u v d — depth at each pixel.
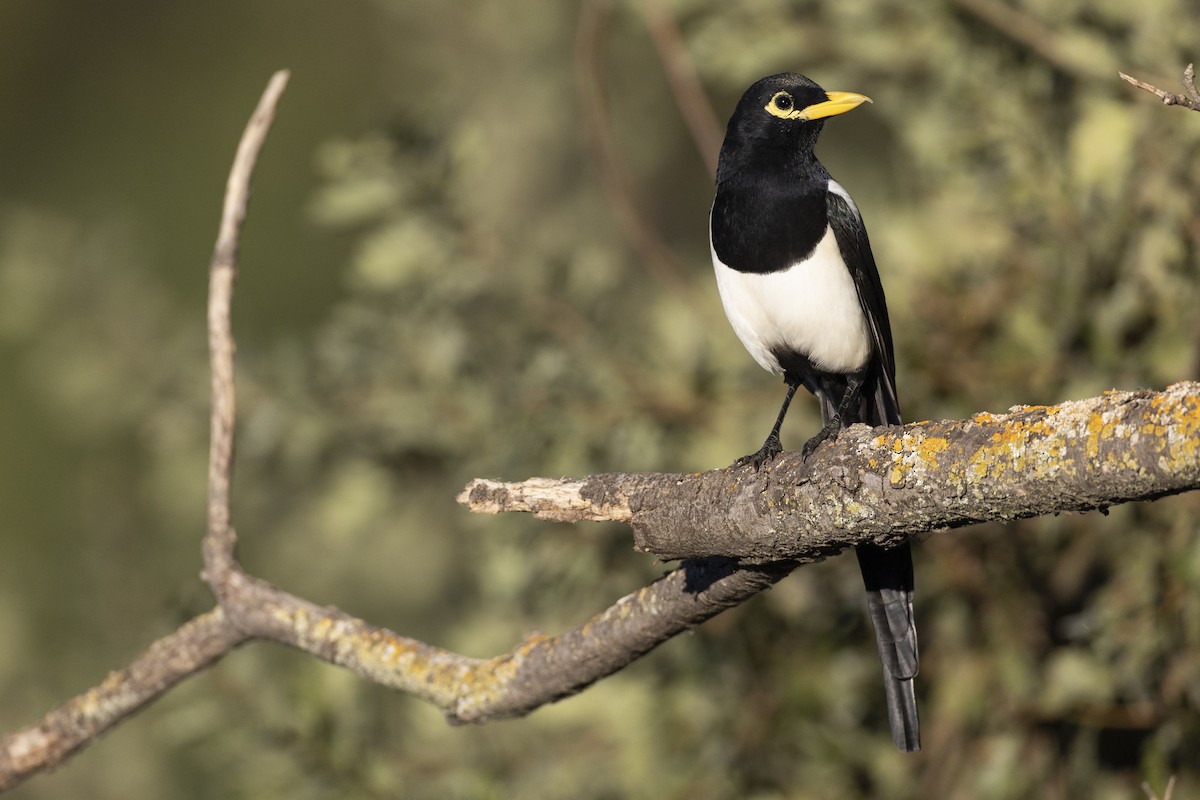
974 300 10.39
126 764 14.70
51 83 19.88
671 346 11.68
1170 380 9.60
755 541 6.20
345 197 12.14
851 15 11.83
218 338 8.10
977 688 10.20
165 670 8.06
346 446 12.43
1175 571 9.32
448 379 11.98
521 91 17.19
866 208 13.03
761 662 10.79
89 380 14.44
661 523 6.54
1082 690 9.60
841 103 9.00
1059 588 10.51
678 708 10.81
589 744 11.30
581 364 11.68
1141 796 9.49
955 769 10.33
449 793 10.73
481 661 7.61
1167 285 9.70
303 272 18.81
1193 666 9.30
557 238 13.30
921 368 10.38
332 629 7.84
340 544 14.27
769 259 9.00
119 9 19.86
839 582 10.70
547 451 11.66
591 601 11.45
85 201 19.56
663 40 12.16
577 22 17.00
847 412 9.36
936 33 11.54
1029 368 10.19
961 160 11.21
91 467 15.99
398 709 11.55
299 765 10.57
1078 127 10.39
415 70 18.23
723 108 17.38
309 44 19.38
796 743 10.53
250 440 12.25
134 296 14.73
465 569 14.70
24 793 14.60
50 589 16.34
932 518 5.53
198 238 19.28
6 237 15.78
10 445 16.97
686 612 6.89
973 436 5.32
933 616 10.51
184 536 15.41
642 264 16.50
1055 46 10.56
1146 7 10.30
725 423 11.34
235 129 19.39
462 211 12.20
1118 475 4.82
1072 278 10.07
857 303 9.04
